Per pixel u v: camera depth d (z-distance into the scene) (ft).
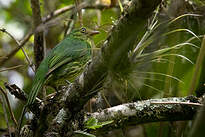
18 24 46.34
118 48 20.59
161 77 33.83
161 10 34.40
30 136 28.14
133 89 31.83
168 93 33.68
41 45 34.53
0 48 46.14
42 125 27.27
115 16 41.01
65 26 42.09
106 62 21.72
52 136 26.53
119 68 22.34
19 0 47.06
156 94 34.24
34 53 34.91
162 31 26.66
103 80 23.34
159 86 34.12
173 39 33.86
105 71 22.44
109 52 21.06
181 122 33.40
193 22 36.55
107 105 34.91
